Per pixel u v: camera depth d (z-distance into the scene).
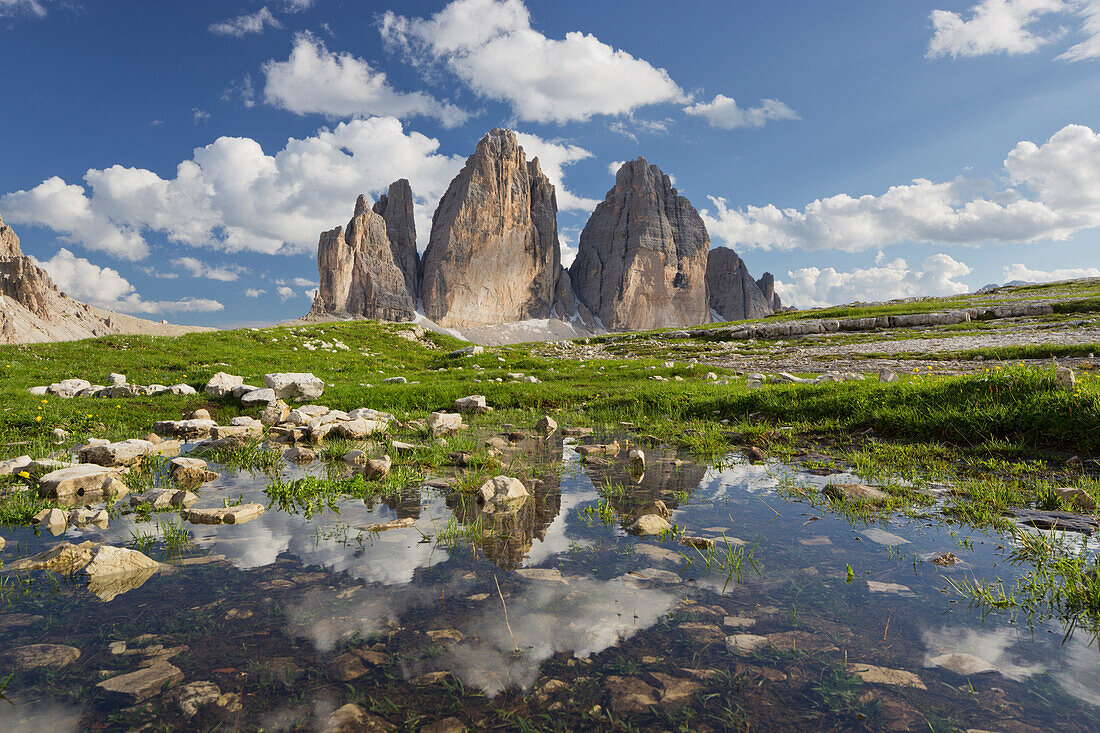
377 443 10.24
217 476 7.47
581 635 3.03
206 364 21.86
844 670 2.68
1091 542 4.44
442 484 6.82
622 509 5.69
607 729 2.26
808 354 29.83
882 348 30.12
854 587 3.67
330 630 3.10
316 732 2.24
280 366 23.00
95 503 6.12
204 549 4.52
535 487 6.74
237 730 2.25
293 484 6.69
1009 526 4.97
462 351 30.61
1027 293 71.62
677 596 3.54
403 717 2.35
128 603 3.48
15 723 2.28
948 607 3.36
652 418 12.62
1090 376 10.19
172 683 2.60
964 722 2.27
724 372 22.67
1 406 12.90
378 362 26.86
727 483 6.88
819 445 9.14
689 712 2.37
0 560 4.29
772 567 4.03
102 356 22.22
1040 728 2.23
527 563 4.16
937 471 7.04
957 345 28.27
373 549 4.50
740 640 2.97
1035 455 7.39
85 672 2.70
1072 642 2.94
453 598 3.52
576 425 12.37
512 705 2.43
